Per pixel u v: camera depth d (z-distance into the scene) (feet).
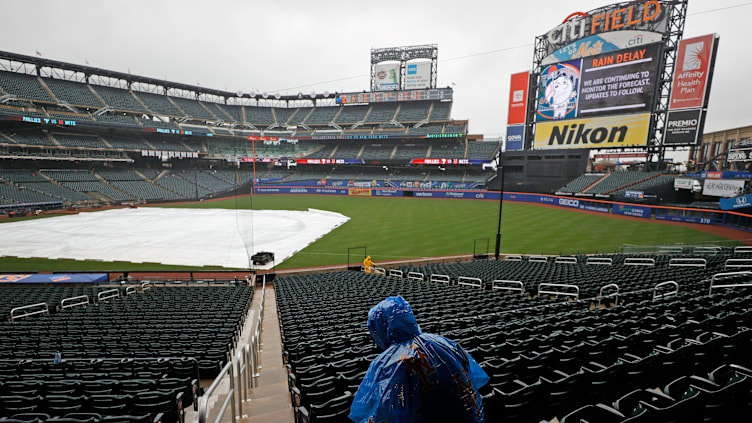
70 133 188.55
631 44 138.62
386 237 100.53
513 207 155.74
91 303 50.03
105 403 15.21
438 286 47.09
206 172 234.58
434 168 231.91
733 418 8.60
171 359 21.72
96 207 165.37
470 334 20.67
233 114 260.42
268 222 126.00
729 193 106.22
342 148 249.75
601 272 49.19
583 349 14.78
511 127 174.29
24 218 134.62
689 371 12.83
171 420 15.60
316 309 35.65
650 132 139.03
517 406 10.33
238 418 16.06
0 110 153.07
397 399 4.42
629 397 9.00
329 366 16.62
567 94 156.04
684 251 70.59
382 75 248.93
